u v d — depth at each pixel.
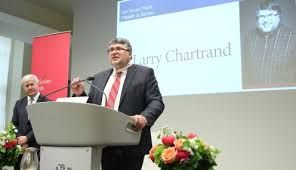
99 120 1.23
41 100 3.16
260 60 3.08
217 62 3.27
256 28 3.14
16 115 3.14
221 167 3.15
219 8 3.32
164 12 3.63
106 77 1.85
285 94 2.95
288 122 2.91
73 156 1.27
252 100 3.08
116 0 4.13
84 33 4.33
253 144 3.03
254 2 3.18
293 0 3.02
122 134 1.32
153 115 1.61
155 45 3.62
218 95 3.23
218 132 3.20
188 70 3.41
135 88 1.72
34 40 4.32
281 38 3.02
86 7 4.36
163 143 1.55
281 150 2.91
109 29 4.14
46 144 1.33
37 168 1.60
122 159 1.59
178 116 3.42
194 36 3.42
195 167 1.46
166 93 3.49
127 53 1.82
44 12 5.77
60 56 4.12
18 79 6.45
